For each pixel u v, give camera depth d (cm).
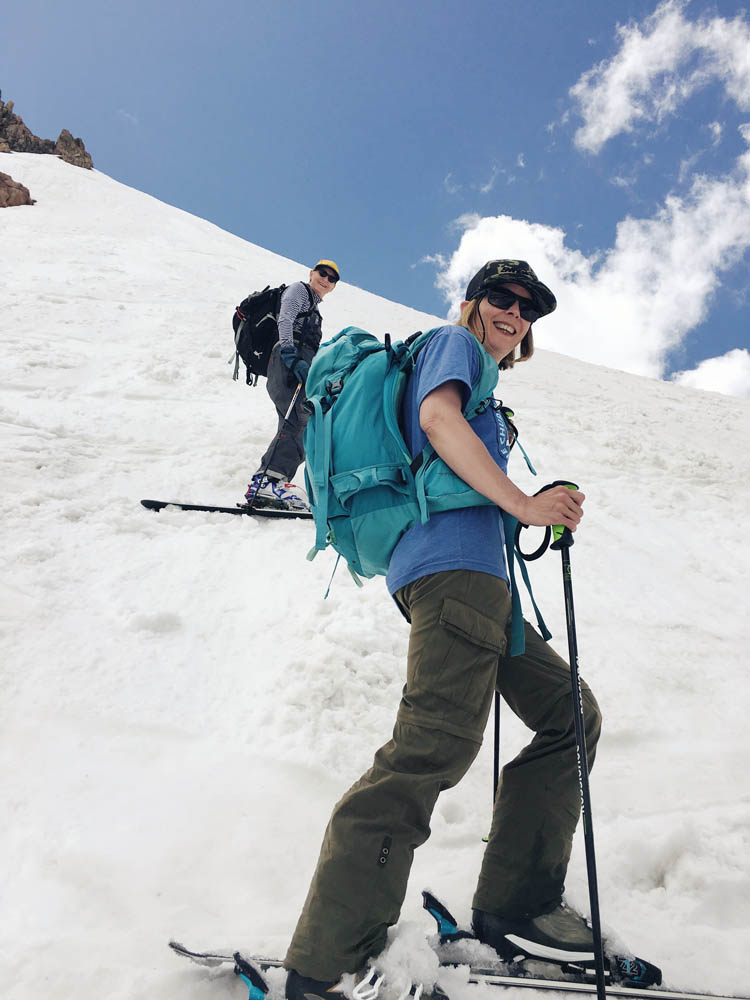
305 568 420
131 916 192
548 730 181
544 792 176
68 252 1933
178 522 470
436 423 163
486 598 168
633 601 429
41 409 674
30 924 186
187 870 209
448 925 177
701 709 322
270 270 2289
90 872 204
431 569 168
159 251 2261
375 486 177
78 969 172
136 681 300
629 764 280
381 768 159
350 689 302
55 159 4266
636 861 223
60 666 302
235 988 170
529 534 527
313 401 189
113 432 637
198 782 247
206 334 1093
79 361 861
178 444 627
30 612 336
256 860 215
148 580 389
